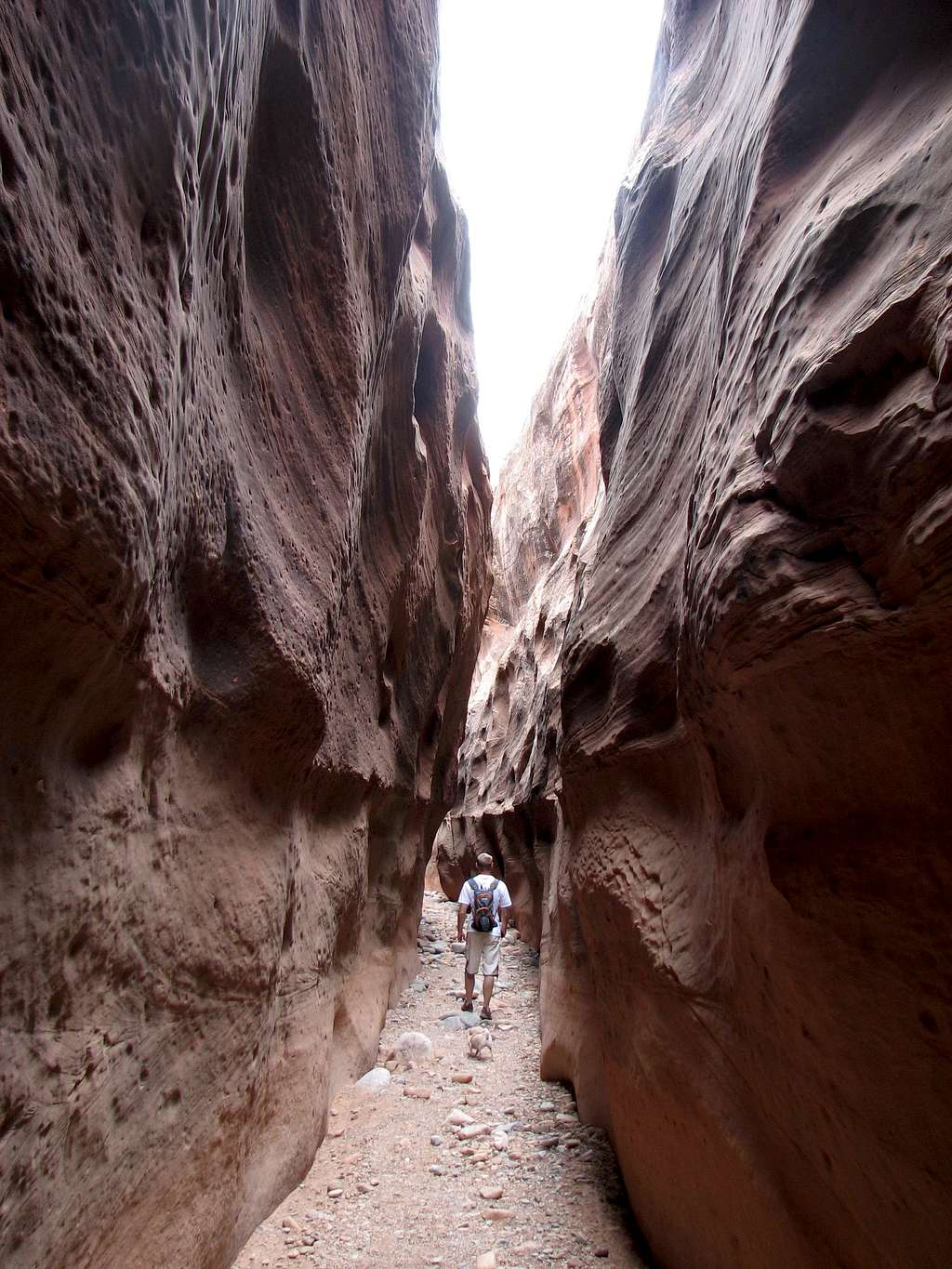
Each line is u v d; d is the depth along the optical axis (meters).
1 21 1.04
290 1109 3.14
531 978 7.68
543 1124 3.87
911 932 1.24
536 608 13.05
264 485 2.51
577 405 17.89
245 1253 2.59
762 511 1.53
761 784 1.67
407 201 3.94
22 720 1.33
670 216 4.19
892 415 1.21
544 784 8.35
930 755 1.21
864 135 1.73
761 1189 1.88
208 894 2.26
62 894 1.45
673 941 2.35
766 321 1.78
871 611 1.20
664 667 2.59
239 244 2.18
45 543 1.18
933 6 1.63
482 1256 2.65
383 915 5.95
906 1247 1.35
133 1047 1.80
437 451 6.77
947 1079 1.20
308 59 2.56
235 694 2.33
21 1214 1.35
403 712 6.21
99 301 1.31
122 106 1.37
